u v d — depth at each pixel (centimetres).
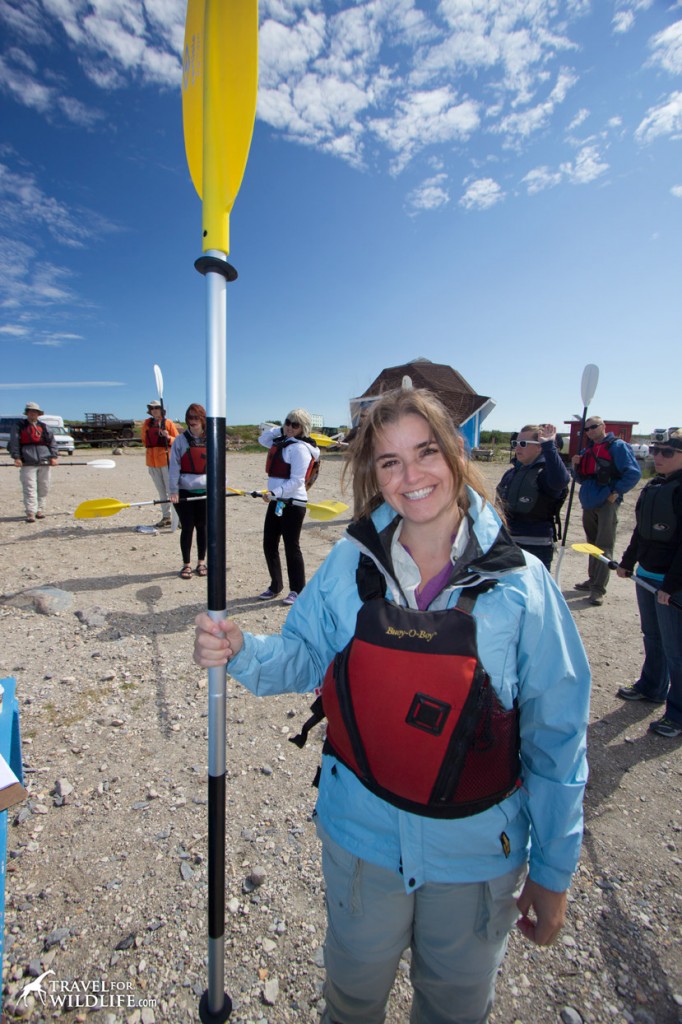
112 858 206
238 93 107
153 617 443
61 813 228
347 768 112
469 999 115
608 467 491
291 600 476
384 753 102
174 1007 157
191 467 518
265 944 176
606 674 372
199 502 529
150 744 277
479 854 106
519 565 106
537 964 172
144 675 347
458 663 97
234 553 663
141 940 175
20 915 182
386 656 100
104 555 629
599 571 507
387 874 109
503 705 103
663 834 228
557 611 109
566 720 107
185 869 202
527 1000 161
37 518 813
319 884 199
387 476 111
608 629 454
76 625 421
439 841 104
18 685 328
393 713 100
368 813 109
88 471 1518
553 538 419
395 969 121
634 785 258
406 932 116
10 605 455
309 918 186
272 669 123
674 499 296
